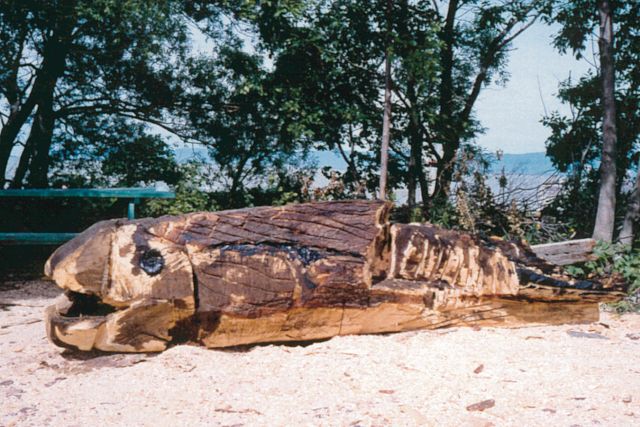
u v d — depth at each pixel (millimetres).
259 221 5883
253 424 4234
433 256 6305
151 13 11883
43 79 12812
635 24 12047
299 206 5984
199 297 5625
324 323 5914
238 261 5711
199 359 5461
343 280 5824
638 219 9992
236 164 13812
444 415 4309
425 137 12617
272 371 5230
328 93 12344
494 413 4316
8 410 4516
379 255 6258
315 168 12938
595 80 12641
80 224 12930
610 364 5367
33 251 11914
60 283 5410
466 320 6328
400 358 5469
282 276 5734
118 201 13438
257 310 5668
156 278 5520
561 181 11344
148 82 13586
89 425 4258
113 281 5500
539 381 4938
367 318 5992
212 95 13711
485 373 5125
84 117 13961
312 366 5301
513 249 6645
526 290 6348
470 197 10594
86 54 12977
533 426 4105
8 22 11805
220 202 12539
